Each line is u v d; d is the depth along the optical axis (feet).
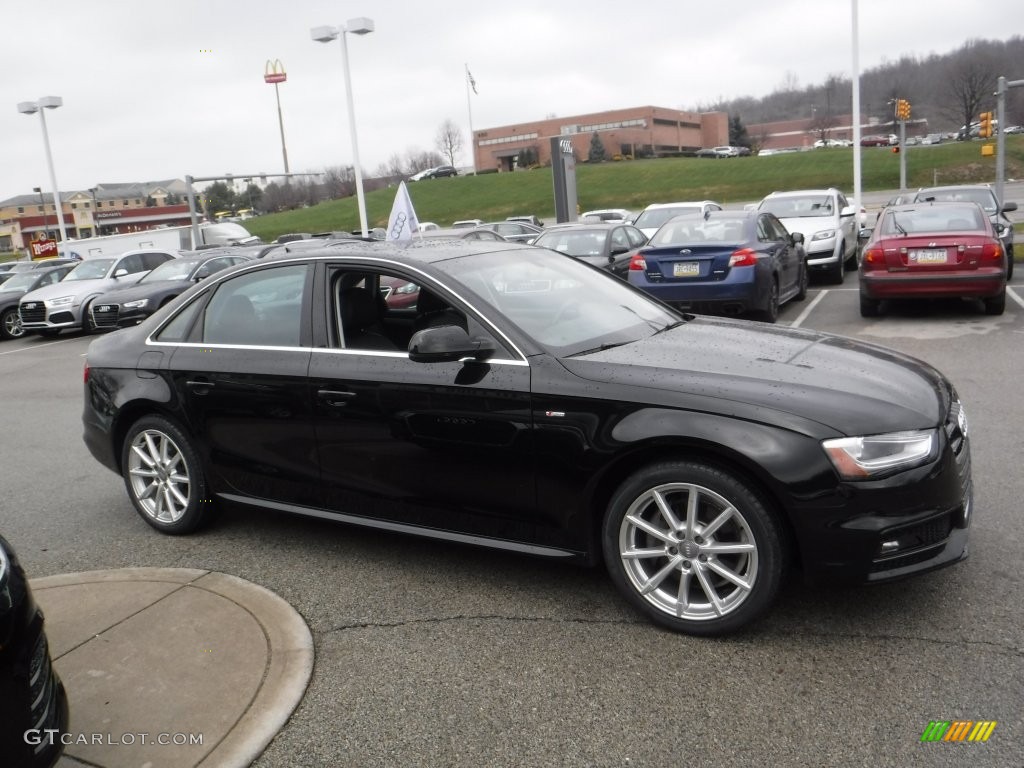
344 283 13.98
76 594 13.34
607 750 9.05
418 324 13.67
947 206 36.45
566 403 11.56
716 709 9.64
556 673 10.59
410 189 277.44
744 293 32.42
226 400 14.69
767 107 518.37
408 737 9.48
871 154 231.71
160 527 16.12
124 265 61.41
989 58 284.82
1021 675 9.89
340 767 9.05
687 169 247.29
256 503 14.96
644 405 11.11
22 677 7.62
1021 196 134.72
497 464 12.19
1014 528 13.82
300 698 10.29
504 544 12.53
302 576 13.87
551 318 13.09
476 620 12.05
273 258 14.87
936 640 10.73
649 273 33.65
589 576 13.28
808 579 10.61
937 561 10.58
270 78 252.01
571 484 11.68
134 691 10.54
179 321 15.74
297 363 13.88
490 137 342.85
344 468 13.67
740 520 10.70
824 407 10.55
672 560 11.28
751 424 10.52
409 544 15.01
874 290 34.27
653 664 10.66
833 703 9.60
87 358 16.88
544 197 236.02
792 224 50.62
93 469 21.61
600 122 322.34
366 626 12.06
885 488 10.19
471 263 14.10
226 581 13.56
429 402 12.57
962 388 23.38
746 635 11.17
